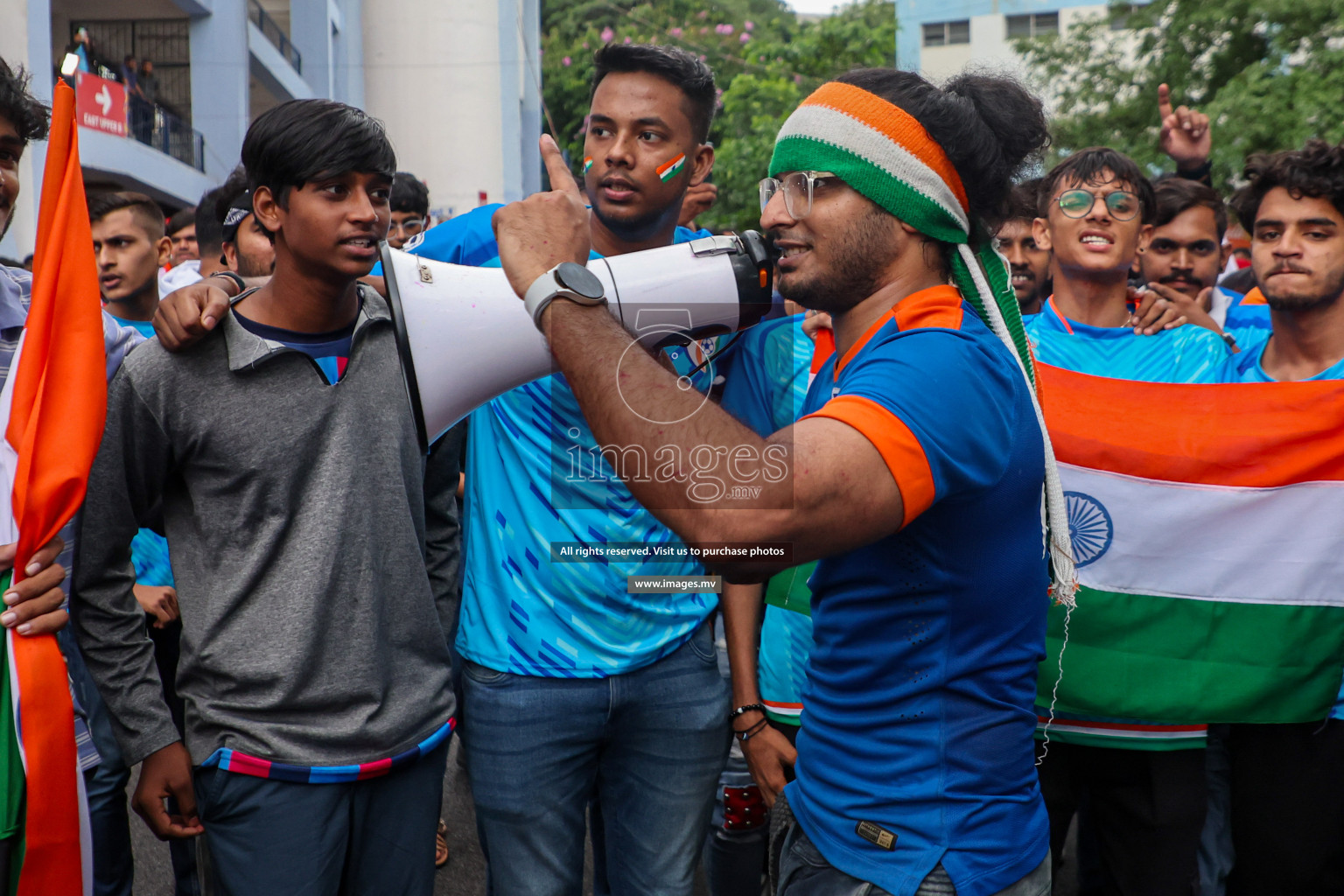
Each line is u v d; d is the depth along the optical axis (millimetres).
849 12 20562
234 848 1895
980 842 1540
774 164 1641
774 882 1884
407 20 23406
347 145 1831
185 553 1948
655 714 2260
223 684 1895
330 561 1899
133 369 1875
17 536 1781
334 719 1911
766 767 2375
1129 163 2711
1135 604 2508
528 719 2189
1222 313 3686
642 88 2211
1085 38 15703
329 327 1962
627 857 2334
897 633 1555
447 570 2318
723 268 1864
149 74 15977
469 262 2391
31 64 10250
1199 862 2818
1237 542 2488
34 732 1753
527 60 27172
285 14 22141
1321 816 2500
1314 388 2484
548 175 1599
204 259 3906
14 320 1945
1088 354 2703
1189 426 2521
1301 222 2502
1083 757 2590
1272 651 2473
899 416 1373
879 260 1583
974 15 30672
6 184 1984
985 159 1585
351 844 1988
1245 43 14156
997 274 1695
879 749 1581
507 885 2252
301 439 1895
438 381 1883
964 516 1496
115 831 2746
